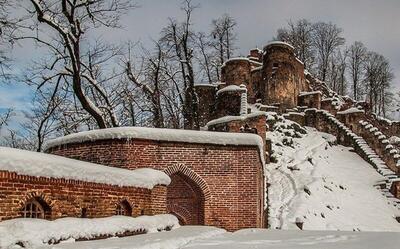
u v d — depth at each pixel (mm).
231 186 20953
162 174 19453
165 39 38312
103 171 15789
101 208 15477
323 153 40719
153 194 18438
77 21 25766
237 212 20812
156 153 20500
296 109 48250
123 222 15242
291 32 76312
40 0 24984
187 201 21328
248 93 49906
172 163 20625
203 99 46469
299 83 51375
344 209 30359
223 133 21359
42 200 13055
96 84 29484
